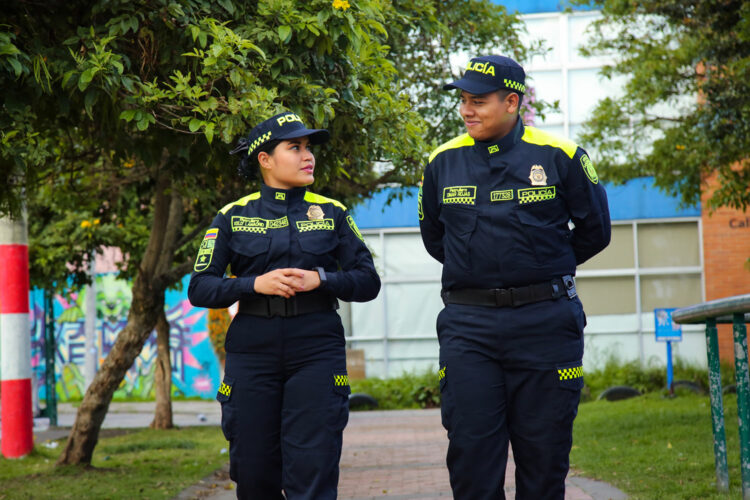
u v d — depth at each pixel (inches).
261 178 162.2
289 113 157.3
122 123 211.6
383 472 324.8
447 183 145.4
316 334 152.1
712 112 411.5
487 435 140.4
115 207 457.7
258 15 202.5
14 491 287.7
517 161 141.6
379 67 226.5
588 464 288.0
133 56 198.7
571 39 747.4
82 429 345.4
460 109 142.9
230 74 187.0
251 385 152.3
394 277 788.6
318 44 203.3
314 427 150.6
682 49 434.6
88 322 645.9
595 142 538.9
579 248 148.8
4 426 411.2
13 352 410.3
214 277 154.0
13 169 228.5
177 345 875.4
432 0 345.1
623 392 607.5
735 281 741.9
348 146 229.8
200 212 423.5
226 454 398.0
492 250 140.1
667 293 759.1
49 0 192.7
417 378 729.0
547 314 139.6
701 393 579.8
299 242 155.3
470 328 141.5
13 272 412.8
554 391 139.6
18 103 179.5
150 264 348.2
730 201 440.1
